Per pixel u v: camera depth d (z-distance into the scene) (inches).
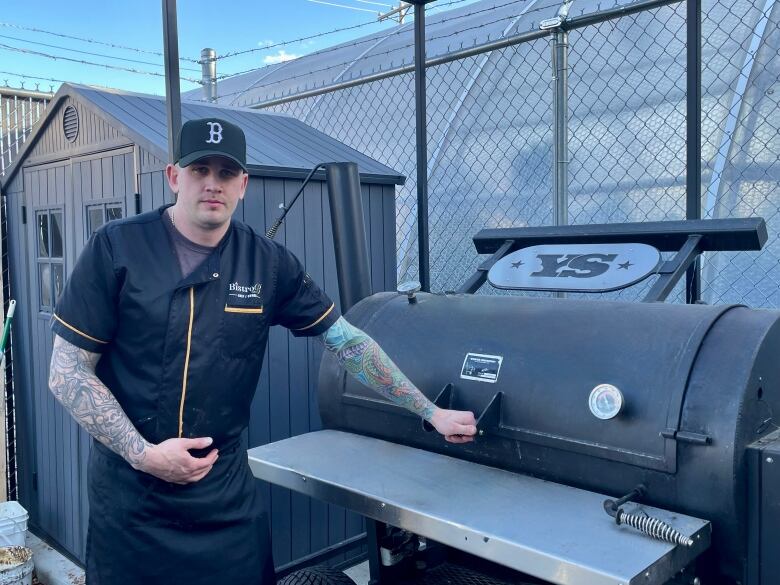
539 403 66.7
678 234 83.1
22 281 162.2
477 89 176.7
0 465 160.7
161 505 66.1
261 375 119.3
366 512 66.2
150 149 112.6
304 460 76.3
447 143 177.8
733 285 125.3
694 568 58.2
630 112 143.9
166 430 66.0
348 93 222.2
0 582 127.9
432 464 73.2
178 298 65.1
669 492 58.4
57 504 153.3
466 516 59.7
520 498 63.1
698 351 60.8
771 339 60.3
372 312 89.2
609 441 61.6
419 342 80.0
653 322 65.9
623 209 142.3
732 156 128.6
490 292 157.9
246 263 69.5
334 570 87.4
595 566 50.3
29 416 162.2
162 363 65.3
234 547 69.6
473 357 73.7
